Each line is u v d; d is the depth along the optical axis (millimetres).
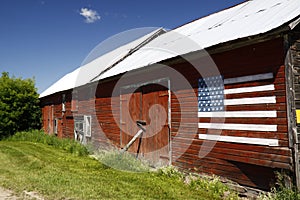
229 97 7051
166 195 6363
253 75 6457
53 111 20750
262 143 6211
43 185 6805
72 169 8984
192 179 7484
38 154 12453
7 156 11562
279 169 6012
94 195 6109
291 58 5727
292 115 5633
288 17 5598
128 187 6914
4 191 6426
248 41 6250
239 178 6867
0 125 20000
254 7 8500
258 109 6332
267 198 5750
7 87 20500
